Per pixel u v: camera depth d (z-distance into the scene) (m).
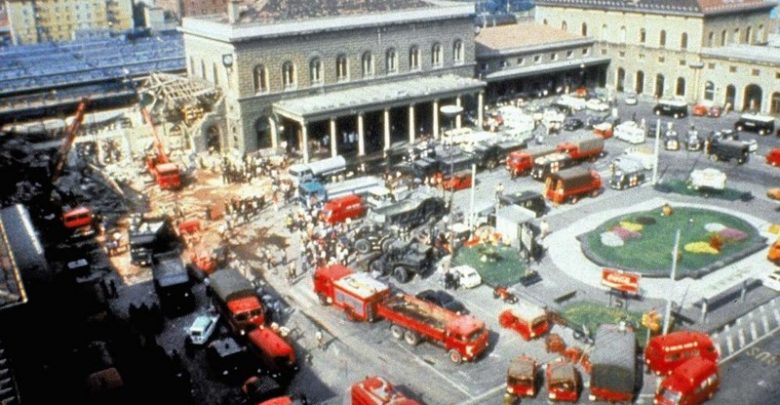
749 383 41.06
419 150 84.75
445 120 96.75
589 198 71.19
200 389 42.09
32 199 70.62
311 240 61.31
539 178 75.81
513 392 40.25
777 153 78.06
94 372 40.31
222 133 87.81
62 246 62.25
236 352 42.59
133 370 41.84
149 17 180.00
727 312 49.03
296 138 89.62
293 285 55.06
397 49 93.00
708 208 67.31
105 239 64.38
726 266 55.62
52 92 104.88
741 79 100.75
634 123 90.94
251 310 46.38
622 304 50.06
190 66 93.94
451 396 40.94
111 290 53.78
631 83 115.81
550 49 113.75
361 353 45.66
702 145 85.69
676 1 105.94
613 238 60.72
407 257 54.84
